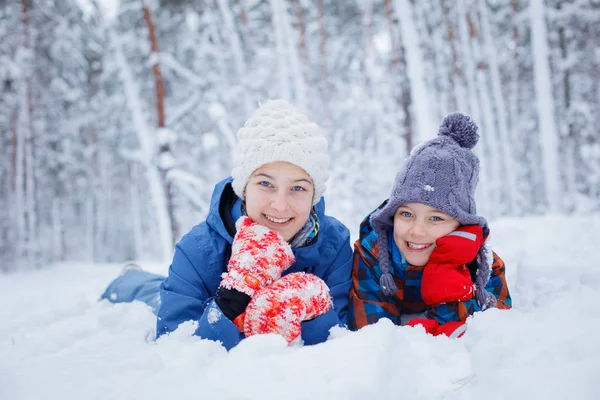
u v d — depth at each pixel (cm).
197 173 1265
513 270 245
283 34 927
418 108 603
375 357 105
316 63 1309
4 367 123
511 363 99
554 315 119
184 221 1379
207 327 140
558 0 1102
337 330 143
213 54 1070
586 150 1069
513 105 1210
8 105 1148
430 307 178
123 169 1747
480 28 1099
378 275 183
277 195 165
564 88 1202
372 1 1159
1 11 1113
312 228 179
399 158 827
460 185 164
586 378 86
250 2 1140
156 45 838
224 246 177
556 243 297
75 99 1353
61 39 1270
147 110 1323
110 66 968
